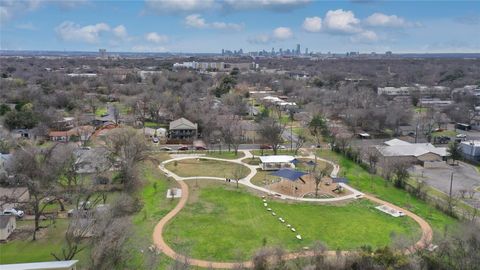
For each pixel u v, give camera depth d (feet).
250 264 155.94
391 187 249.14
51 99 463.01
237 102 488.44
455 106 476.54
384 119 408.05
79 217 162.50
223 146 346.74
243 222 195.93
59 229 181.88
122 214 180.34
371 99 515.91
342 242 176.24
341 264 147.64
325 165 291.79
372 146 311.27
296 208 214.90
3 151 285.43
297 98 573.33
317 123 384.06
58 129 368.27
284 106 502.79
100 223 155.12
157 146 339.57
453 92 612.29
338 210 212.84
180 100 459.32
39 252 161.07
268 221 197.88
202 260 159.12
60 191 208.74
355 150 310.45
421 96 587.68
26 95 472.44
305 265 148.87
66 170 228.02
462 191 231.71
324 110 461.37
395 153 295.89
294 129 411.95
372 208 215.72
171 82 648.79
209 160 304.30
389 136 391.65
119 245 148.46
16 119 355.15
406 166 265.34
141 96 495.82
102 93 597.11
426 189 240.73
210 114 396.57
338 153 324.80
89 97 526.98
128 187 231.09
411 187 239.91
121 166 245.24
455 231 171.22
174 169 279.08
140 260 154.20
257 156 317.01
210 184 248.93
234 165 291.79
